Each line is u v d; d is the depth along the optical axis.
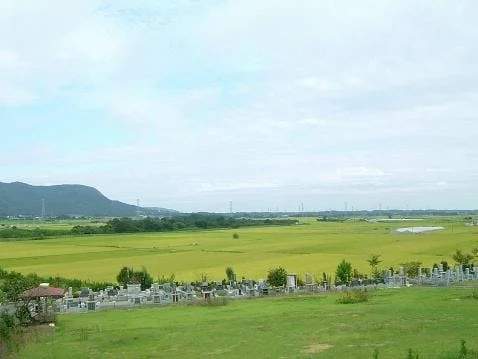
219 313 50.28
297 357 31.59
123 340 38.97
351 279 71.75
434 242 144.75
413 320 41.25
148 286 74.88
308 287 65.88
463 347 29.81
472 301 50.31
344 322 41.94
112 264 111.81
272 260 112.94
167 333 40.88
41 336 41.47
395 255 116.19
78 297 60.81
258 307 53.03
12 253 136.50
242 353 33.41
